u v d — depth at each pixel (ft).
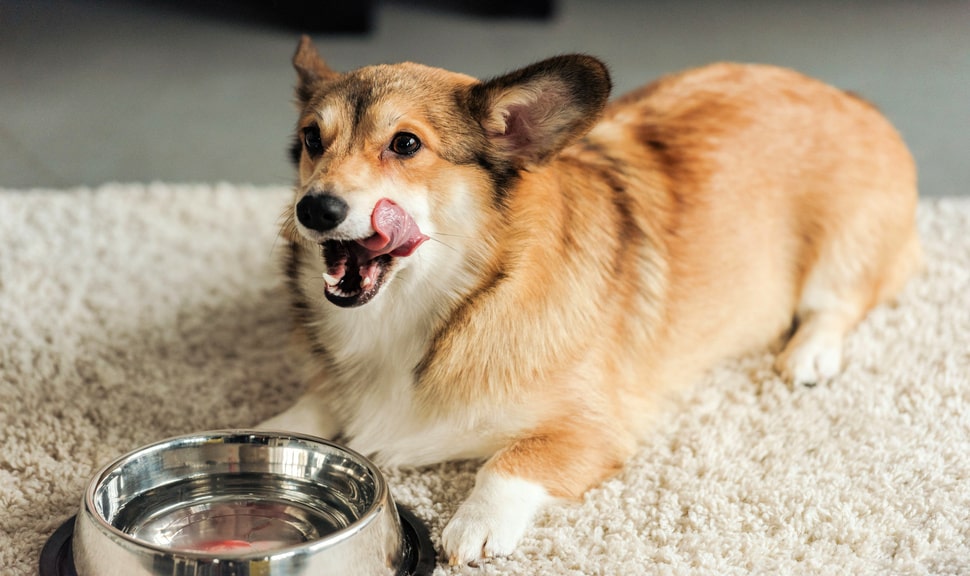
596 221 4.29
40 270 5.21
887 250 4.91
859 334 4.81
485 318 4.12
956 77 8.70
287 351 4.82
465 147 4.06
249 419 4.47
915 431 4.35
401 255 3.99
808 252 4.81
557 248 4.18
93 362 4.70
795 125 4.77
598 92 4.03
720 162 4.60
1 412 4.41
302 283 4.29
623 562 3.91
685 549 3.95
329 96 4.12
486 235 4.09
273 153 6.91
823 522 4.03
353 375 4.28
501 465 4.09
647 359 4.43
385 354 4.21
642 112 4.70
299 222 3.92
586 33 9.86
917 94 8.26
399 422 4.23
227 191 5.92
